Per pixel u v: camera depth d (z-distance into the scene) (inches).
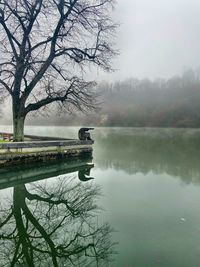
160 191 463.5
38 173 637.9
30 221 378.6
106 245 282.2
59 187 529.7
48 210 417.7
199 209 373.1
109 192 469.7
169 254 260.7
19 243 317.7
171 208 378.3
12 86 758.5
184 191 459.8
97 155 896.9
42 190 512.7
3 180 569.0
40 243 316.8
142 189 479.8
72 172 651.5
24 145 670.5
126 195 445.1
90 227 343.0
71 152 784.3
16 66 748.0
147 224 327.6
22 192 499.5
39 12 756.0
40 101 767.7
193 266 240.8
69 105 832.9
